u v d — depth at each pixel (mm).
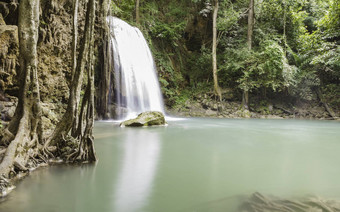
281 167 3508
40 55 6395
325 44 15562
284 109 18625
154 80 16859
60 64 7391
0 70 4820
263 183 2742
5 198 2203
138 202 2166
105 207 2045
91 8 3867
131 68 14383
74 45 4137
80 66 3832
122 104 13594
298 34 18172
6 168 2617
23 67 3299
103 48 11695
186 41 21969
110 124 10117
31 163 3156
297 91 18453
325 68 18531
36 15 3301
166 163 3668
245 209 2008
